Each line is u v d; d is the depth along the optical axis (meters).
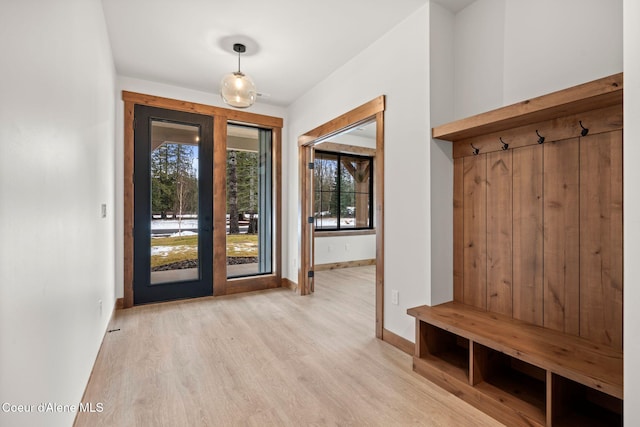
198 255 3.99
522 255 2.04
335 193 6.49
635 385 1.13
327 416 1.72
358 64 3.08
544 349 1.62
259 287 4.43
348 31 2.71
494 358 1.95
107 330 2.84
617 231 1.63
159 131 3.78
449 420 1.69
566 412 1.57
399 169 2.58
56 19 1.36
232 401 1.84
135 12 2.47
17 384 0.97
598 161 1.70
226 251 4.20
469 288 2.35
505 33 2.14
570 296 1.81
